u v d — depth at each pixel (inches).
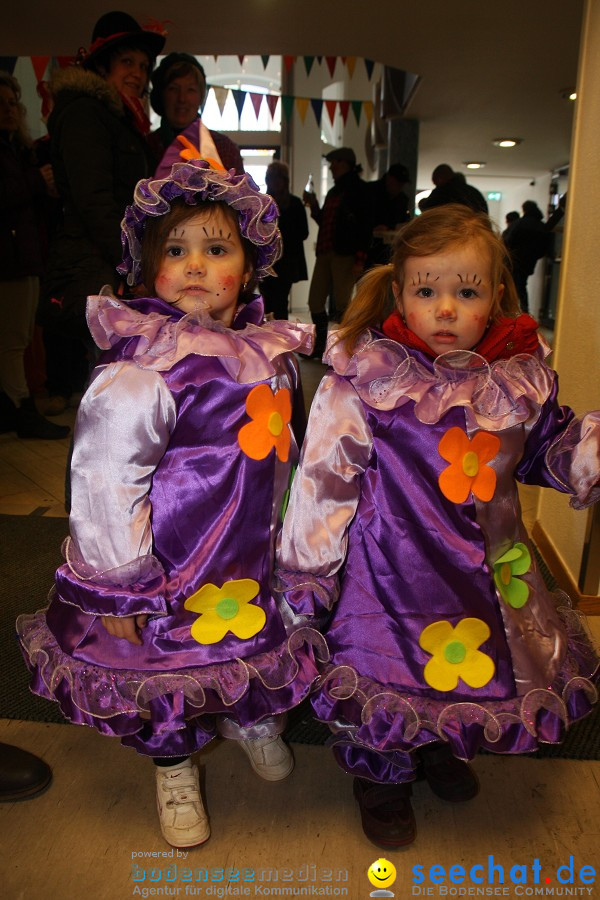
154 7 172.4
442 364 46.6
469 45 199.6
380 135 310.7
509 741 45.5
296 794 52.1
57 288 85.4
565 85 240.4
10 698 62.1
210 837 48.2
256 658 46.1
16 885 44.4
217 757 55.6
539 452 51.2
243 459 46.3
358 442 47.2
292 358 52.6
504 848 47.7
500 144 350.3
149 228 47.6
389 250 63.2
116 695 44.4
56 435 138.3
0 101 121.6
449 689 45.8
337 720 47.5
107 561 42.9
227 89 245.3
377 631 47.1
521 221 265.3
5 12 178.9
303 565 47.0
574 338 81.7
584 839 48.5
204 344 44.5
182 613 45.2
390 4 170.4
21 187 123.4
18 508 104.4
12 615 74.8
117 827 49.1
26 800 51.3
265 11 175.8
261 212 47.1
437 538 46.7
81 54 91.0
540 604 50.1
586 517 75.0
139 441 43.1
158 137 92.5
